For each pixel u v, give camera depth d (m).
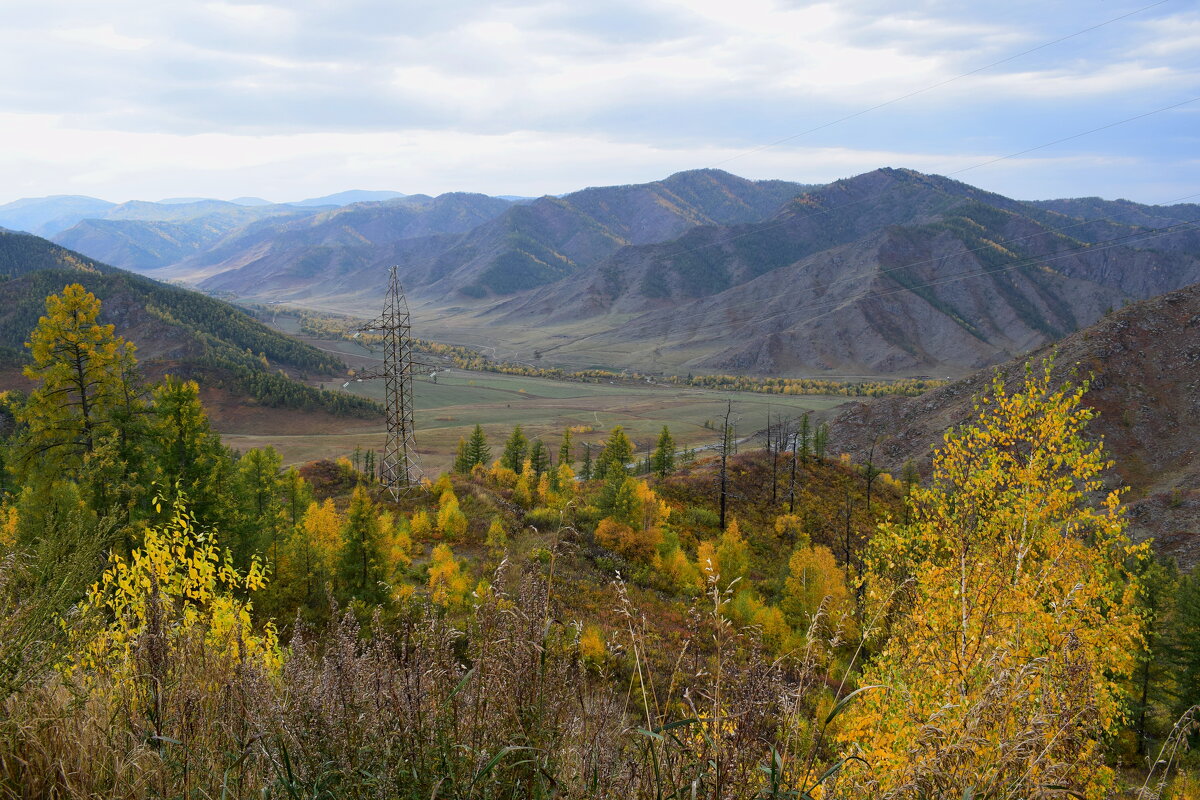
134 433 23.56
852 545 46.69
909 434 132.88
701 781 2.42
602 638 10.45
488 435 163.75
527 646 2.77
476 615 2.90
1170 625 30.75
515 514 43.75
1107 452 8.77
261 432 164.62
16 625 3.11
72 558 3.55
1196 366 124.19
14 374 161.12
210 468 23.47
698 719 2.53
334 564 22.22
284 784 2.47
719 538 46.59
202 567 7.31
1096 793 3.55
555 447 149.88
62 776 2.73
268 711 2.85
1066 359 132.00
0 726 2.80
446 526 37.09
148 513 20.55
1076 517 8.90
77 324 23.66
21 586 3.45
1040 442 8.98
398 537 33.78
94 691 3.37
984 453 9.64
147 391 24.97
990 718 3.25
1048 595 8.34
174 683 3.08
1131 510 84.81
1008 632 6.42
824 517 53.69
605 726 2.76
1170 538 77.69
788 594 31.70
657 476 61.00
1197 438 112.56
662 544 38.53
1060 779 2.98
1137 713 28.69
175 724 2.98
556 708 2.72
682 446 159.50
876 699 6.71
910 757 3.31
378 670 2.79
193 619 4.39
